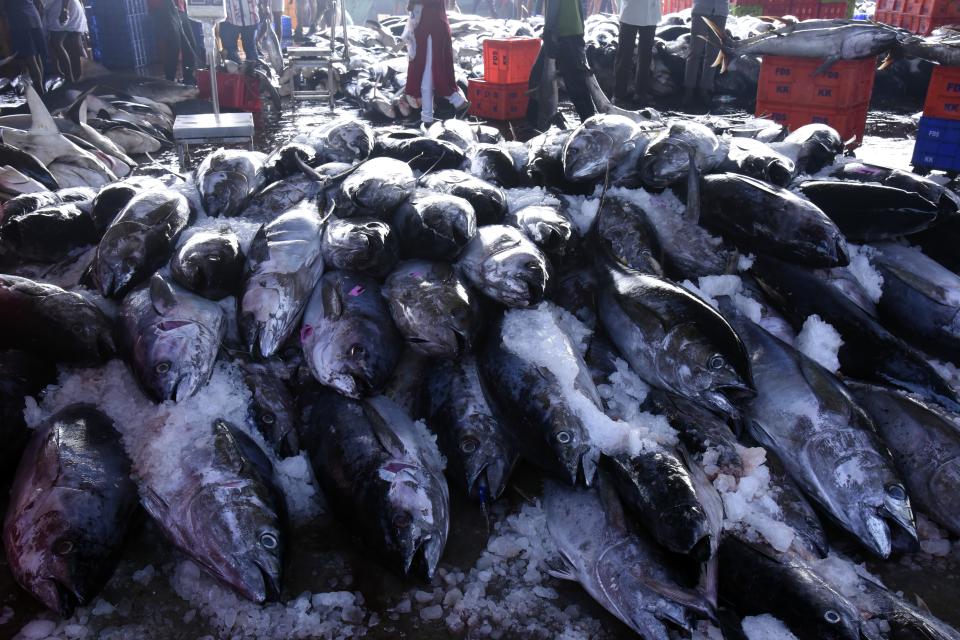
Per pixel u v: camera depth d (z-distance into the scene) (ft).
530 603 7.75
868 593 7.34
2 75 34.01
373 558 7.87
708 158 12.53
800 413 8.82
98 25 38.83
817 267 10.83
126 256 10.59
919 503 8.77
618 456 8.13
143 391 9.11
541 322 9.55
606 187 12.05
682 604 7.03
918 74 35.35
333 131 14.55
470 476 8.77
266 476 8.34
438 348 9.41
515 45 27.84
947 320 10.96
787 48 22.91
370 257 9.87
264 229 10.38
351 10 75.25
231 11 33.04
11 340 9.86
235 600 7.67
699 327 8.98
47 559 7.36
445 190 11.76
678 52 35.12
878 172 14.29
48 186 18.80
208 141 21.53
